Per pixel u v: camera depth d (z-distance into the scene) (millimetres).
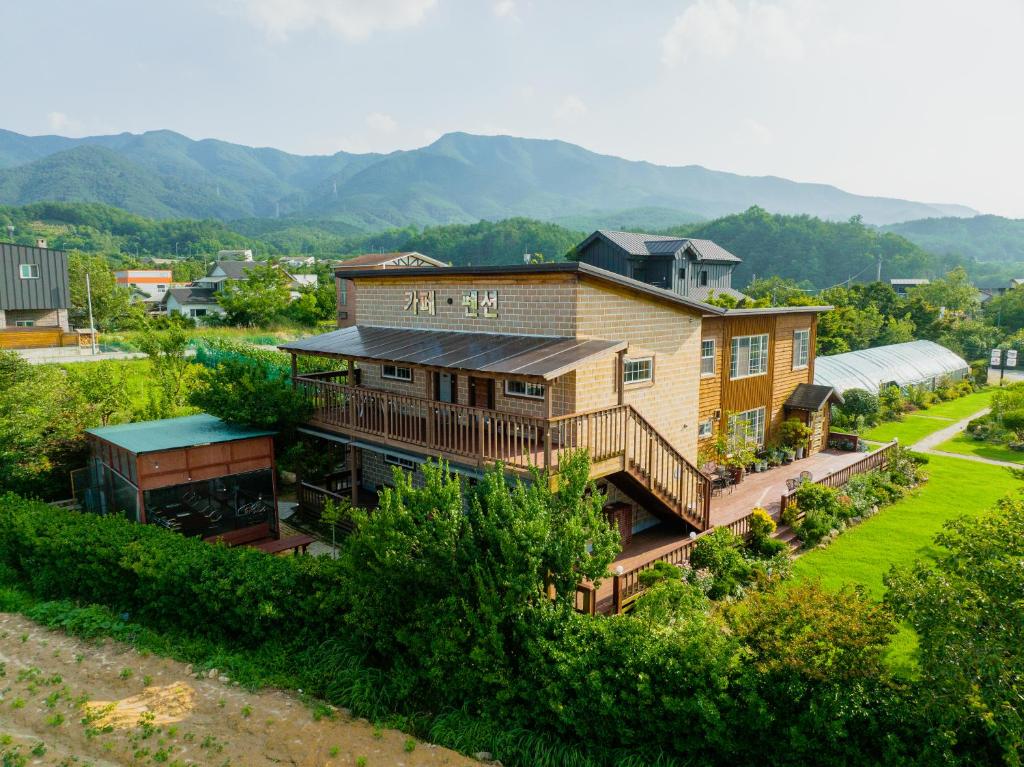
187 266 148000
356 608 10398
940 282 86500
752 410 23984
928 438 32125
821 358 37750
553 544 9805
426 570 9734
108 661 11430
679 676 8648
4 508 15336
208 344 44719
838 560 16609
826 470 23641
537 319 15953
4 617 13031
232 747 9266
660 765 8586
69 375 22844
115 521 14383
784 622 8766
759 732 8250
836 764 7879
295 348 18781
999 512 9133
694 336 19094
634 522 17266
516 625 9562
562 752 8977
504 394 16828
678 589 10945
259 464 17078
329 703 10344
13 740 9219
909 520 19812
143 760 8969
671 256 52406
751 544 16859
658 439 16078
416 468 18812
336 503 17938
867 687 8039
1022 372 58688
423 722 9812
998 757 7574
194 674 11039
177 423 18203
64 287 49688
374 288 20469
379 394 16328
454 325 18031
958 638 7480
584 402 15398
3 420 17375
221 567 11984
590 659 9148
